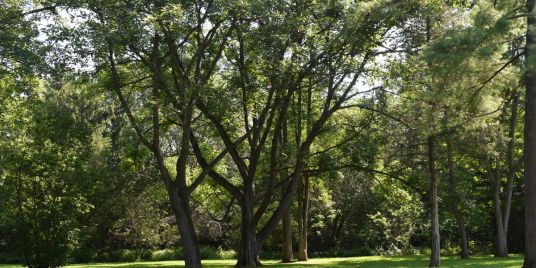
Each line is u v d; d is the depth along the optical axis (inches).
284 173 1316.4
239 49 965.2
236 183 1398.9
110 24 754.2
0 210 906.7
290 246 1387.8
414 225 1807.3
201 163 1033.5
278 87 923.4
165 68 929.5
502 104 806.5
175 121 996.6
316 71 918.4
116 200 1382.9
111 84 902.4
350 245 1935.3
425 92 756.0
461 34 593.6
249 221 1056.8
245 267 1032.8
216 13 827.4
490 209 1648.6
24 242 916.0
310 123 1105.4
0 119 964.0
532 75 649.0
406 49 944.9
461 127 815.7
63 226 928.9
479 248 1738.4
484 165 1347.2
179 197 910.4
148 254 1752.0
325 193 1609.3
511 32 626.5
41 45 799.1
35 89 936.9
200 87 817.5
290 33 887.1
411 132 950.4
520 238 1684.3
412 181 1062.4
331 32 926.4
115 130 1366.9
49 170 946.7
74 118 1080.8
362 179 1648.6
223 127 1014.4
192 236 904.3
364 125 1051.9
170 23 796.0
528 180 676.7
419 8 852.6
